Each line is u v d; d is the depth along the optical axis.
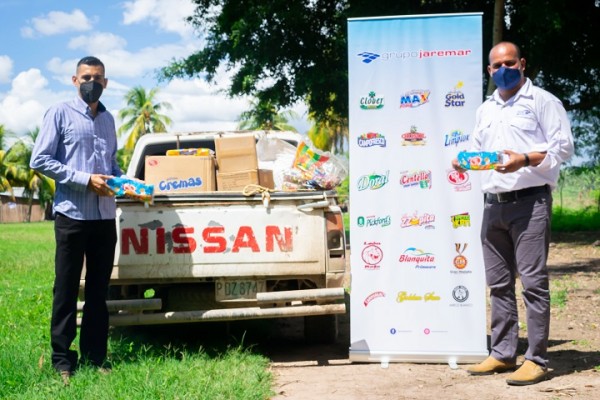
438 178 5.80
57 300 5.21
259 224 5.80
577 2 19.30
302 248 5.80
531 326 5.04
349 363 5.84
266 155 6.89
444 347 5.78
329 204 5.89
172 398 4.39
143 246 5.79
